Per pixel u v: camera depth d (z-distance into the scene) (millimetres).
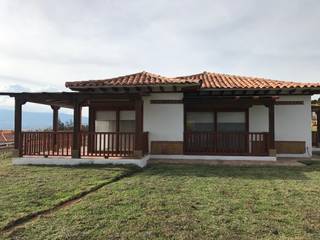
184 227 4715
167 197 6438
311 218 5137
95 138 13312
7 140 22188
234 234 4461
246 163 11477
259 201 6152
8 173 9195
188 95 13680
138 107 11047
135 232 4520
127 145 12445
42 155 11555
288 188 7312
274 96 12820
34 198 6332
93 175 8766
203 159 12578
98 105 13555
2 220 4984
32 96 11445
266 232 4539
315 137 18562
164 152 12977
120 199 6250
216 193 6793
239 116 13688
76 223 4867
